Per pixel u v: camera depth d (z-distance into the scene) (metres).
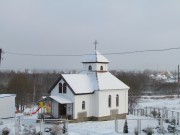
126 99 67.44
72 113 59.22
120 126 55.00
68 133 46.97
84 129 51.28
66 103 58.78
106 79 65.62
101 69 66.88
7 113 64.19
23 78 100.12
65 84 60.53
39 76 164.88
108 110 63.25
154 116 68.31
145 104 103.88
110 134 47.41
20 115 70.25
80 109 60.06
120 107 65.94
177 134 46.84
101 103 61.84
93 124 57.00
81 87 60.59
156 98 126.00
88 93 60.97
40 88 118.50
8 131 45.47
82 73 66.62
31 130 47.50
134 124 57.41
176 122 59.69
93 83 63.28
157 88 163.12
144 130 48.28
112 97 64.31
